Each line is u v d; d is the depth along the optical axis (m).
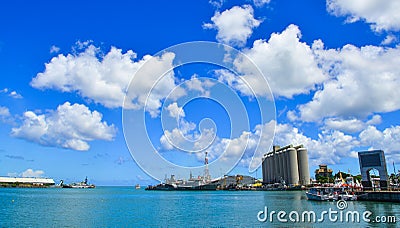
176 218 75.25
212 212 89.12
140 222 68.62
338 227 55.84
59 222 68.44
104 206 111.38
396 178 160.00
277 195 190.50
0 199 145.62
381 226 56.41
